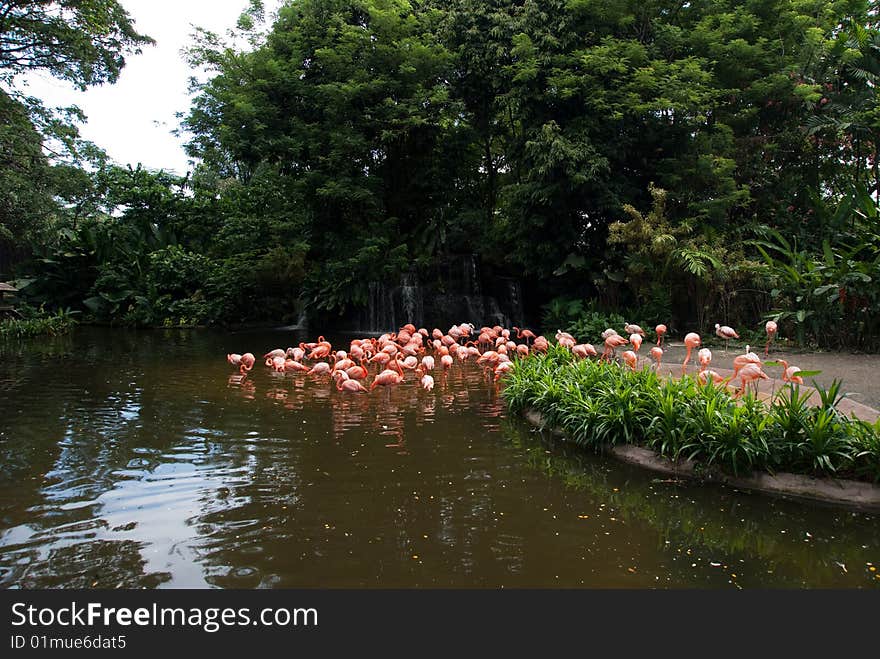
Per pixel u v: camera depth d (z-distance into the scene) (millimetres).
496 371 8984
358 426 6898
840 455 4828
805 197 15672
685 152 15852
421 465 5527
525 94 16156
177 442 6152
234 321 21031
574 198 16078
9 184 18938
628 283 15422
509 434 6641
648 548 3947
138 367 11164
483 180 23703
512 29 17109
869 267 10773
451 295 19328
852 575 3648
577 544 3979
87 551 3742
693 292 14367
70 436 6336
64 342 15531
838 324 11438
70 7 16859
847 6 16422
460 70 19500
